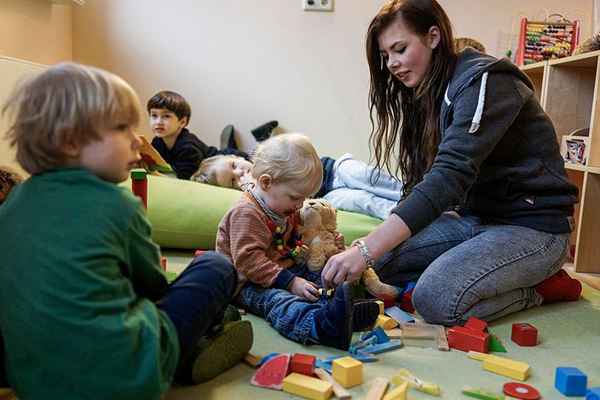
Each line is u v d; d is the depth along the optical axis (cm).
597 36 188
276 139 116
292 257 122
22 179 113
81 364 64
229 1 239
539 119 128
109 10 236
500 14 243
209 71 242
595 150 178
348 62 245
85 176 67
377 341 105
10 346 66
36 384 65
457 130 113
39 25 199
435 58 124
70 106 66
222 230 120
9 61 142
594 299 144
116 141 70
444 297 114
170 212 163
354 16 242
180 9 238
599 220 180
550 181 127
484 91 114
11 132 70
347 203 180
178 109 210
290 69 244
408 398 84
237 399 82
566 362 101
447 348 103
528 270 122
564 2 244
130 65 240
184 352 79
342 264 104
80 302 63
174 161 211
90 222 65
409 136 144
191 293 80
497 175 129
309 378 86
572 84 205
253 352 99
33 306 64
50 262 64
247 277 114
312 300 110
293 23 241
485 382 91
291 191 113
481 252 120
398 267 136
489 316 122
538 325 122
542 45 234
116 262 67
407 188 146
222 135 240
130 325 66
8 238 66
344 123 248
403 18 121
